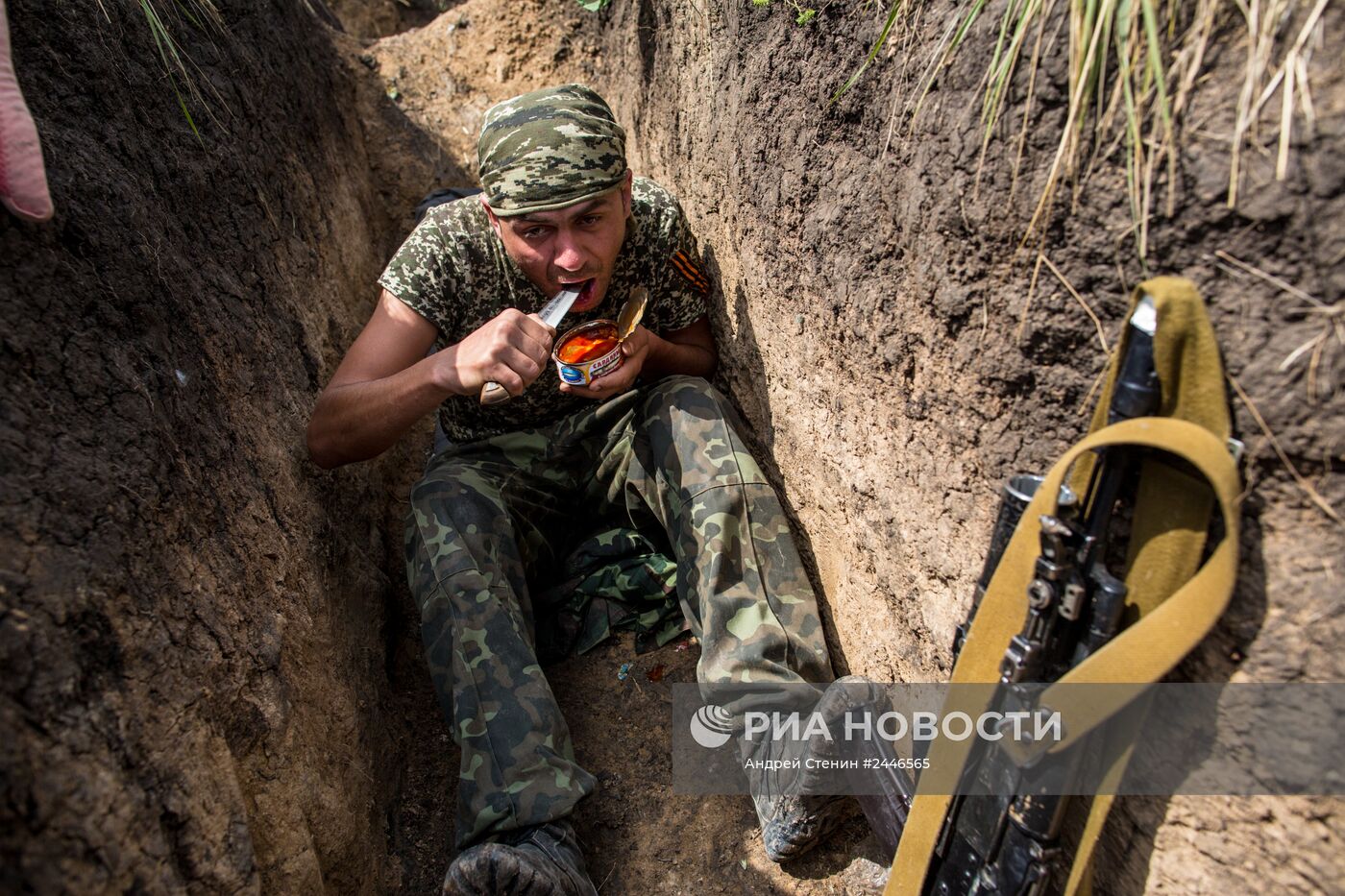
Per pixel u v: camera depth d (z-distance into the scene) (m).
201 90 1.90
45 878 0.79
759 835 1.63
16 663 0.87
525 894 1.33
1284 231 0.77
